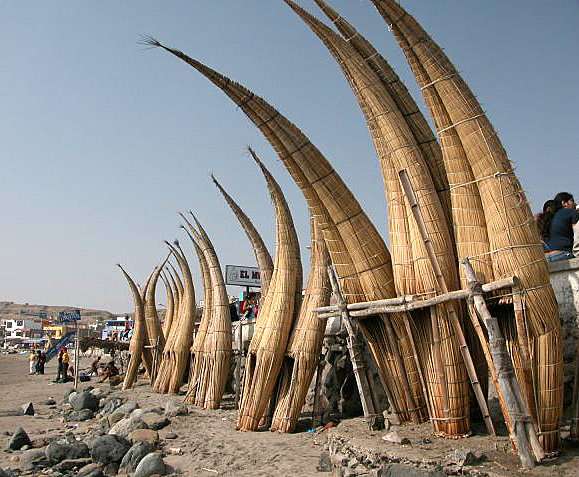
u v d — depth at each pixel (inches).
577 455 248.8
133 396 815.7
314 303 460.1
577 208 382.3
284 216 505.7
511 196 268.5
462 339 290.8
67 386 1190.9
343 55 317.4
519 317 258.2
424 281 302.5
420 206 307.4
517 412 240.4
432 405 301.7
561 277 315.0
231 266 1001.5
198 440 467.2
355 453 298.8
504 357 245.4
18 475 418.6
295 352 460.4
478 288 260.2
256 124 361.1
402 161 309.9
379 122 317.1
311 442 418.6
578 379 265.3
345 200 343.3
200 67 351.6
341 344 493.4
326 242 356.5
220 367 636.7
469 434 290.0
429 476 246.4
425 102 296.0
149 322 1019.3
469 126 278.8
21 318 7377.0
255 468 371.9
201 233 677.3
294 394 457.7
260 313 518.9
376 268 337.7
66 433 593.0
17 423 683.4
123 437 480.7
